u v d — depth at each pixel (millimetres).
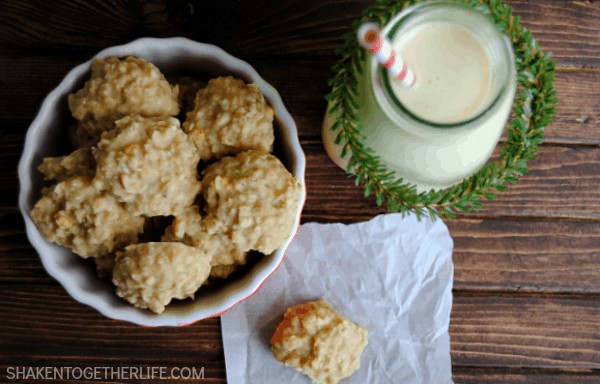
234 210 434
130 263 433
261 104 456
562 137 553
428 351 547
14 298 533
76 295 455
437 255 551
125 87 440
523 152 466
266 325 542
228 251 455
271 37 538
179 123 447
